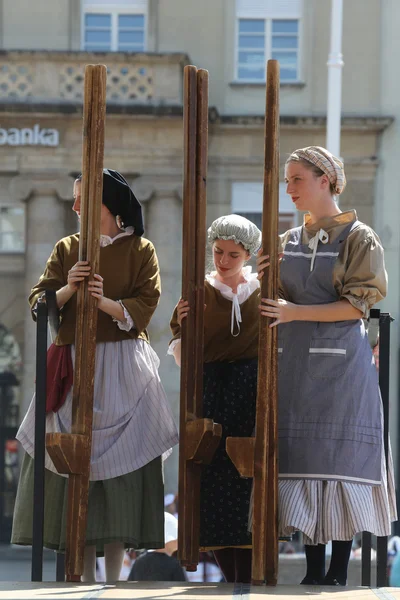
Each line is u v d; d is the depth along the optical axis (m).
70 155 27.48
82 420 5.63
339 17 21.28
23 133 27.47
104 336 6.32
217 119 27.42
